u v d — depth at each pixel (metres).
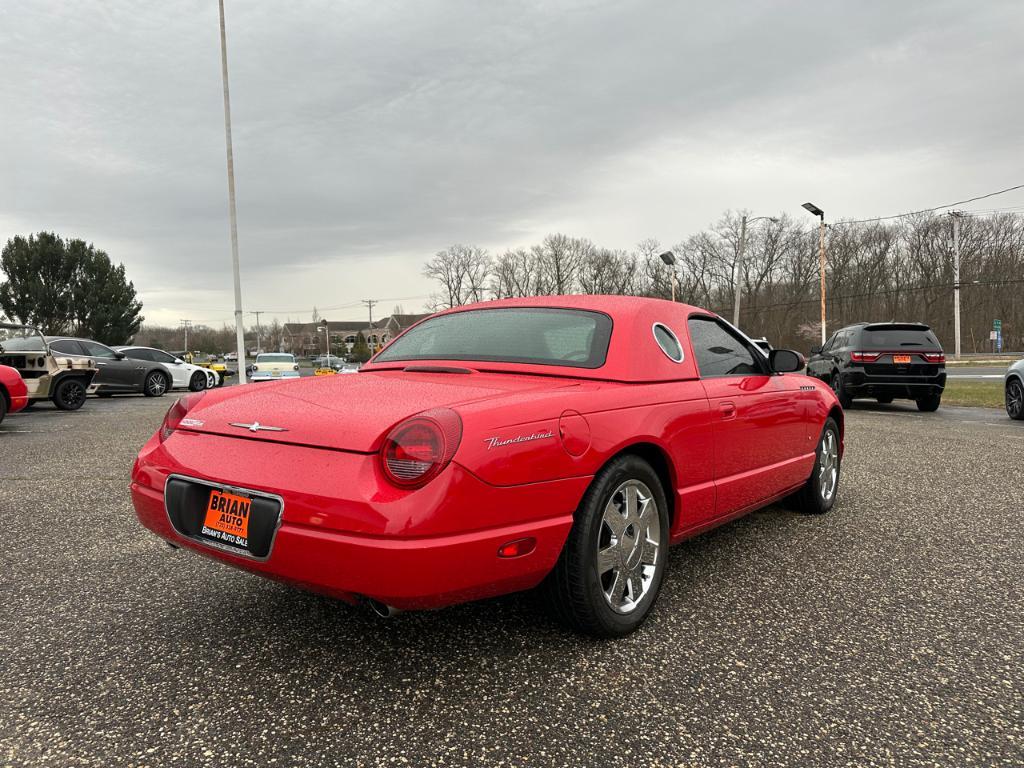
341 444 2.00
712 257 63.28
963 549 3.50
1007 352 51.12
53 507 4.40
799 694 2.06
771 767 1.70
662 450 2.58
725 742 1.81
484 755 1.75
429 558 1.87
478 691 2.07
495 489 1.98
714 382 3.05
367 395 2.31
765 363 3.69
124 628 2.53
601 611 2.33
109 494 4.79
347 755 1.75
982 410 11.53
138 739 1.82
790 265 60.47
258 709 1.97
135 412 11.86
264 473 2.09
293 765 1.71
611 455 2.32
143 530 3.84
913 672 2.20
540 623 2.58
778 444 3.53
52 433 8.48
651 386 2.64
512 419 2.08
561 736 1.84
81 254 44.84
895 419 9.95
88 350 15.30
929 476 5.43
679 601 2.80
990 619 2.62
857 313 58.28
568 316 2.93
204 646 2.38
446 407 2.03
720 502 3.03
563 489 2.16
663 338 2.90
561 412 2.21
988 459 6.21
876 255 57.31
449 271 76.94
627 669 2.21
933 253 55.34
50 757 1.73
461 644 2.40
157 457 2.43
